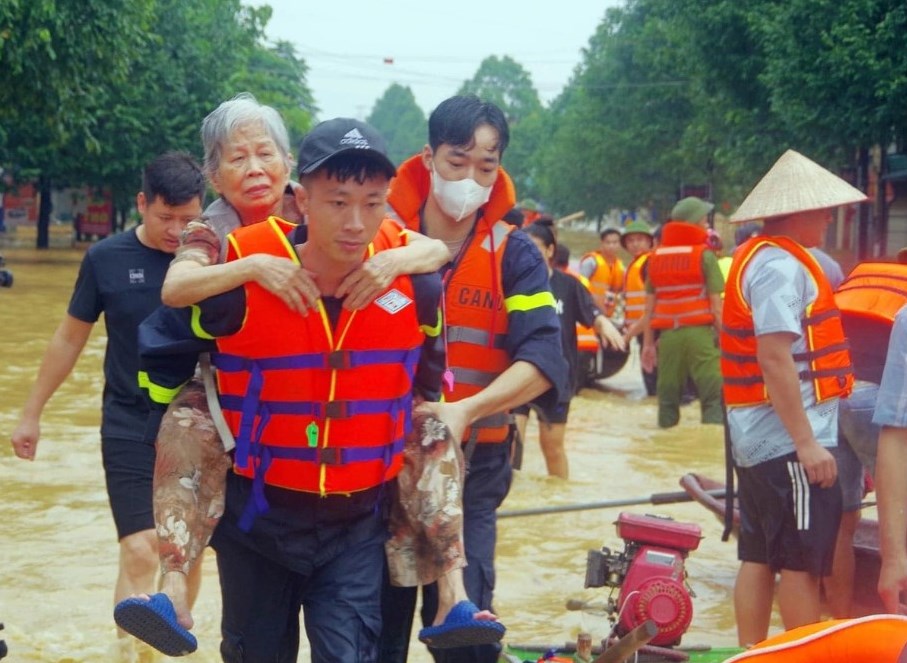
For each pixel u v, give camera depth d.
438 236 4.75
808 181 5.54
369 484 3.87
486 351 4.73
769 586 5.65
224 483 3.86
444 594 3.91
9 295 24.33
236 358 3.78
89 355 16.20
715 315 12.52
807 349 5.43
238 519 3.86
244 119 4.64
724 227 52.75
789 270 5.39
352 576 3.92
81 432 10.88
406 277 3.82
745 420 5.53
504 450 4.80
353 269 3.72
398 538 4.00
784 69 25.38
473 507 4.73
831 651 3.14
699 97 40.28
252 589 3.99
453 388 4.62
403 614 4.41
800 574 5.43
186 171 5.55
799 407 5.32
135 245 5.65
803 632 3.21
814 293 5.44
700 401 12.86
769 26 25.78
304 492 3.83
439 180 4.63
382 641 4.43
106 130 35.12
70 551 7.45
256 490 3.82
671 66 56.94
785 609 5.46
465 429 4.45
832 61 23.94
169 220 5.54
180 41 35.81
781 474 5.42
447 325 4.72
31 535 7.77
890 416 4.66
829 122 25.28
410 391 3.92
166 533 3.76
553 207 85.00
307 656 5.80
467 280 4.71
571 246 64.56
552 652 5.05
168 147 35.88
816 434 5.44
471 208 4.63
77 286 5.73
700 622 6.52
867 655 3.11
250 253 3.77
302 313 3.70
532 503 8.99
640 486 9.76
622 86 60.62
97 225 44.53
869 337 6.01
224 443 3.80
